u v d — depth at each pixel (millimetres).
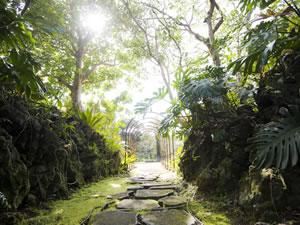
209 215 2170
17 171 2189
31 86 2221
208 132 3361
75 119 5102
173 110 3439
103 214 2322
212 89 2648
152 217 2166
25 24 1918
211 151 3318
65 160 3383
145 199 3051
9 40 1902
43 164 2883
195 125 3391
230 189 2592
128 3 6352
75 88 7340
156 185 4094
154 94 4160
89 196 3244
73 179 3680
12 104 2676
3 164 2068
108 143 6426
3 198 1689
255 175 2025
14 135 2592
